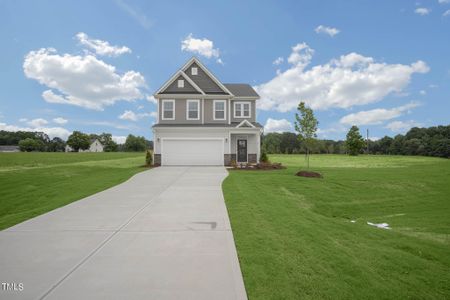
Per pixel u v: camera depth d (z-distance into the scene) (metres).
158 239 5.26
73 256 4.47
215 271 3.99
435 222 9.27
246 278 3.80
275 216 6.98
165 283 3.63
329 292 3.62
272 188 12.26
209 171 16.98
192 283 3.64
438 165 25.83
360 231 6.79
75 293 3.38
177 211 7.36
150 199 8.85
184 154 21.16
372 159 37.44
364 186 14.18
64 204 8.20
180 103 22.61
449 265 5.23
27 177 15.08
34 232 5.65
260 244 5.03
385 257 5.11
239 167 19.06
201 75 23.55
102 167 21.42
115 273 3.90
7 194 11.02
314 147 16.92
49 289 3.46
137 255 4.52
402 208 11.38
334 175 16.94
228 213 7.14
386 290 3.88
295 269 4.16
